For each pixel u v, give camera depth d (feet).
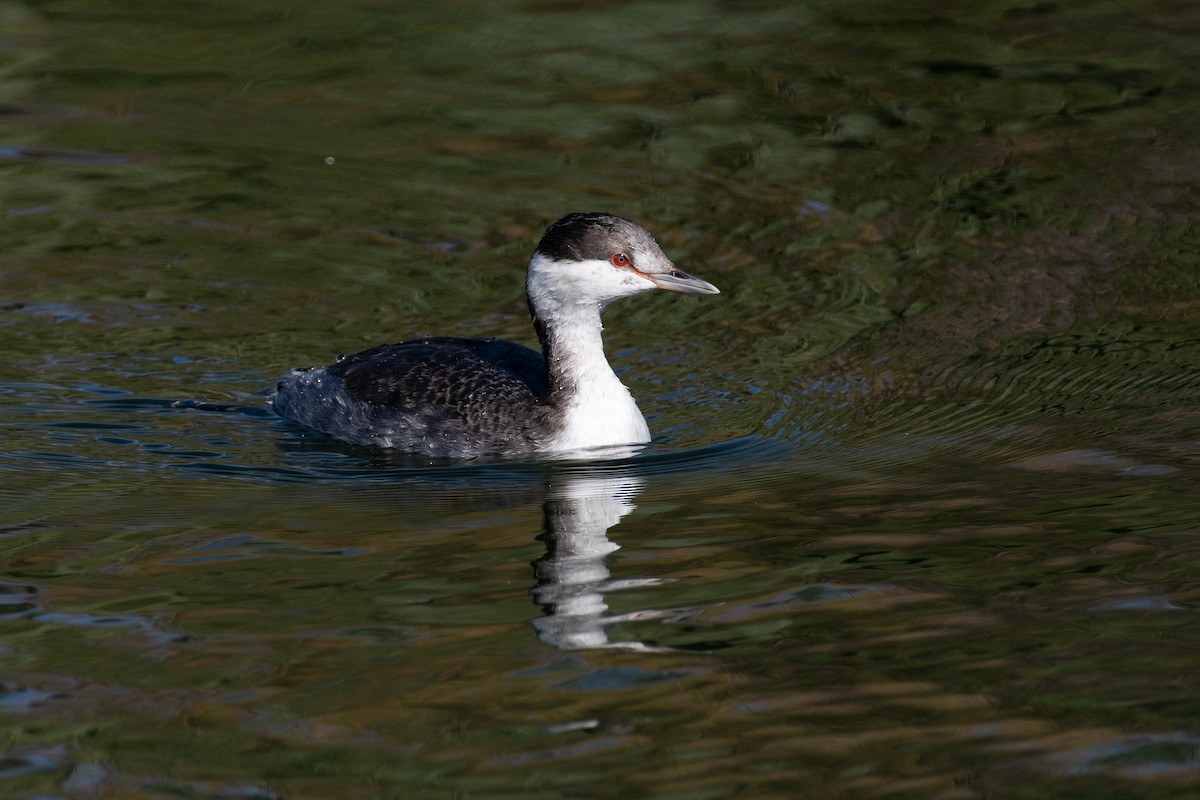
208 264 58.70
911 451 43.04
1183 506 37.17
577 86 74.49
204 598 33.83
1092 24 81.20
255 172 66.08
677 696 28.94
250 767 26.73
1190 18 81.61
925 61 76.54
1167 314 52.21
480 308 55.52
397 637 31.71
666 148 67.87
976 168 65.21
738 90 73.72
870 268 57.16
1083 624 31.07
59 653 31.04
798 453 43.75
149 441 45.52
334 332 53.72
